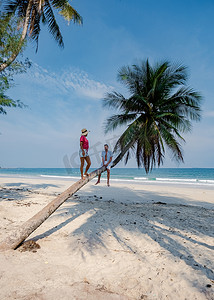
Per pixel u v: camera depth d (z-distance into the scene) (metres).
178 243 4.22
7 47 7.20
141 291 2.51
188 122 9.38
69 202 8.03
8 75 7.84
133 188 15.80
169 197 12.09
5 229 4.34
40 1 7.50
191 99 9.48
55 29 9.31
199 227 5.53
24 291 2.10
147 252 3.73
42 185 16.30
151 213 7.00
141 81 10.18
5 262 2.71
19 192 10.11
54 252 3.45
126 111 9.30
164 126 9.48
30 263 2.83
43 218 3.79
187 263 3.31
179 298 2.42
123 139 8.30
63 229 4.67
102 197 11.07
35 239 3.98
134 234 4.62
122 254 3.56
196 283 2.73
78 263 3.12
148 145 7.58
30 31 8.06
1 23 6.99
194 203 10.46
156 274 2.93
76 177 32.16
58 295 2.09
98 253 3.52
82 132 4.78
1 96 7.95
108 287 2.50
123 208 7.63
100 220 5.46
